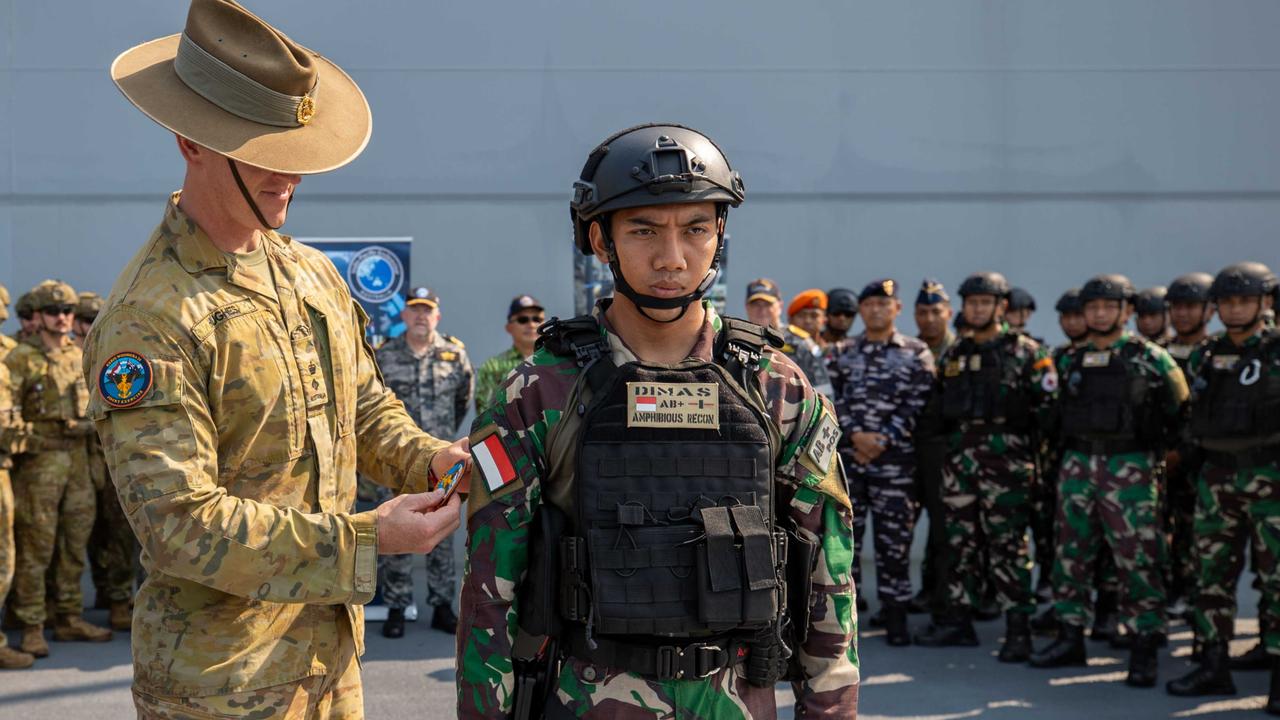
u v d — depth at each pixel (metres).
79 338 6.37
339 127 1.91
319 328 1.99
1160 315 6.39
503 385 1.71
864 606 6.84
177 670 1.79
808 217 7.68
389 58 7.44
